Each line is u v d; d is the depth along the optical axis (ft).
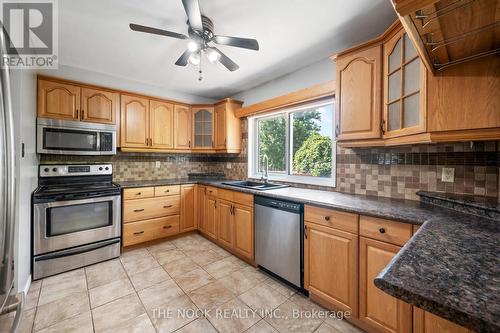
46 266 6.96
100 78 9.33
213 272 7.37
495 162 4.68
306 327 5.00
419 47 3.22
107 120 9.12
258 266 7.65
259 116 10.78
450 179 5.25
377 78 5.46
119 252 8.50
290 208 6.37
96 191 8.01
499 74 3.55
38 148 7.58
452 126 3.94
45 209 7.03
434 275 1.89
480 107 3.70
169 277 7.04
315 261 5.74
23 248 5.92
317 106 8.43
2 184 2.65
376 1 5.08
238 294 6.20
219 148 11.33
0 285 2.67
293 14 5.53
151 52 7.52
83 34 6.41
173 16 5.62
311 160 8.78
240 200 8.23
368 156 6.75
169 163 11.90
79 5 5.19
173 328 4.94
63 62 8.26
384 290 1.77
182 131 11.32
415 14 2.54
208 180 11.43
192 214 10.74
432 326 2.96
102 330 4.84
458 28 2.84
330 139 8.14
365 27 6.07
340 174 7.45
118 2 5.11
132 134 9.78
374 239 4.65
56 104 8.04
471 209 4.23
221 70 8.93
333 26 6.02
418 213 4.40
